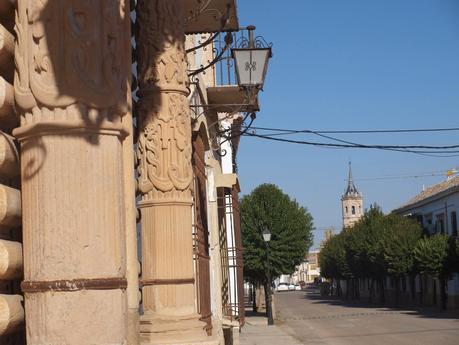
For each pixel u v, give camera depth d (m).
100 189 4.52
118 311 4.52
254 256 48.38
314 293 112.62
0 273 4.36
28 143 4.51
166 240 7.71
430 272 45.66
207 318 12.09
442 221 53.56
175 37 8.04
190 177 7.95
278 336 28.55
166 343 7.41
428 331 28.92
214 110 16.34
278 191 49.59
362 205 142.88
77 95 4.48
